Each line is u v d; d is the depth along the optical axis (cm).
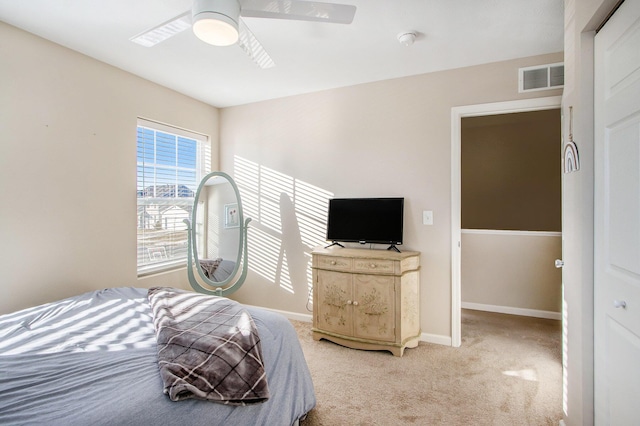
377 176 298
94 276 246
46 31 209
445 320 275
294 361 166
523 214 473
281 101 342
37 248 213
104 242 253
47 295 218
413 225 285
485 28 208
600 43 138
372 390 205
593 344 143
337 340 272
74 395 101
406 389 206
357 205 300
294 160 336
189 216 332
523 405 188
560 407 186
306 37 219
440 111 275
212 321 151
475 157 499
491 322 332
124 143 269
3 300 197
